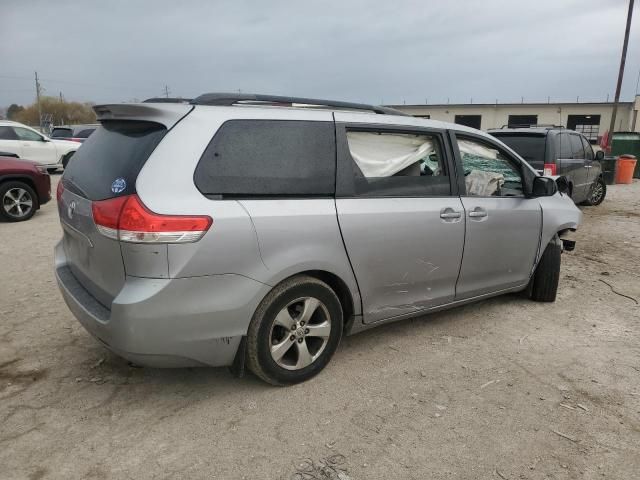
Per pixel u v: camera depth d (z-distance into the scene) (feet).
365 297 11.73
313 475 8.43
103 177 9.82
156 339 9.08
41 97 265.34
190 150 9.39
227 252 9.40
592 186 38.27
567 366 12.34
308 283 10.61
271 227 9.91
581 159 33.76
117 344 9.17
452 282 13.52
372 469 8.60
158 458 8.75
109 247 9.23
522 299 17.10
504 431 9.70
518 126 32.96
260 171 10.06
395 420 9.97
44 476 8.26
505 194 15.10
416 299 12.80
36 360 12.11
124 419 9.82
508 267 14.98
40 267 19.76
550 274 16.29
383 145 12.08
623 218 34.99
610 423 10.02
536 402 10.71
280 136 10.45
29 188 29.86
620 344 13.67
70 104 271.08
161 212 8.85
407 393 10.96
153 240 8.77
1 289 17.12
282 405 10.37
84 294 10.46
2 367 11.76
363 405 10.45
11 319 14.55
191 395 10.68
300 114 10.87
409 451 9.07
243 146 9.97
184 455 8.84
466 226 13.34
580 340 13.88
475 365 12.30
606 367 12.34
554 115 160.86
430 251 12.63
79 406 10.23
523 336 14.06
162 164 9.15
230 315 9.65
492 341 13.69
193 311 9.26
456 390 11.13
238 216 9.52
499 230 14.29
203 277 9.24
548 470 8.67
